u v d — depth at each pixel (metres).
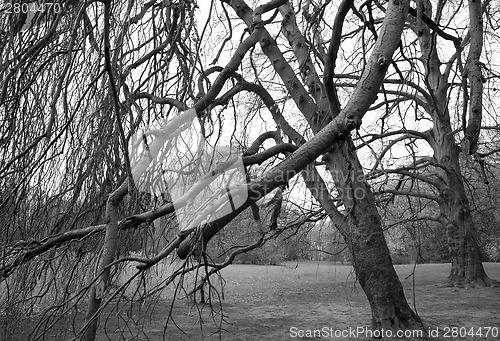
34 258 5.23
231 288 18.23
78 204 5.51
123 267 5.88
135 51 5.61
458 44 7.16
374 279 8.27
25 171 5.11
